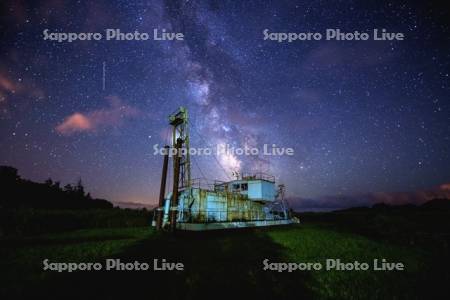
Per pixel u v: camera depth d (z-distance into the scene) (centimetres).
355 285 1136
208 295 972
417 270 1391
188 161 2903
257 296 973
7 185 5141
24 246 1884
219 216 2862
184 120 2995
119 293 980
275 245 2044
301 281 1161
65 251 1692
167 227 2630
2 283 1065
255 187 3656
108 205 6769
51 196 5666
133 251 1703
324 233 2945
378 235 2967
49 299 912
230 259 1531
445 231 2916
